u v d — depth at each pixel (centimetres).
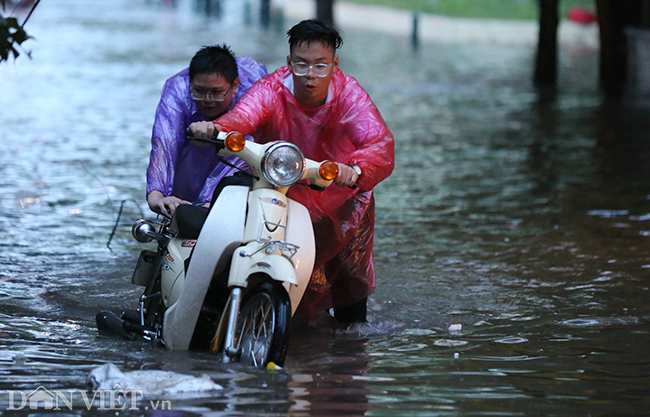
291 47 1398
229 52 1495
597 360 1347
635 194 2909
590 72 7519
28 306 1633
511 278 1912
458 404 1129
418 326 1569
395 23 11788
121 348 1355
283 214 1287
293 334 1514
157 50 7956
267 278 1264
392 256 2123
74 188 2822
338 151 1468
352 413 1074
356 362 1327
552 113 5103
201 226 1360
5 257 2002
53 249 2097
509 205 2758
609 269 1975
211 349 1322
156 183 1480
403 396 1155
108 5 14812
